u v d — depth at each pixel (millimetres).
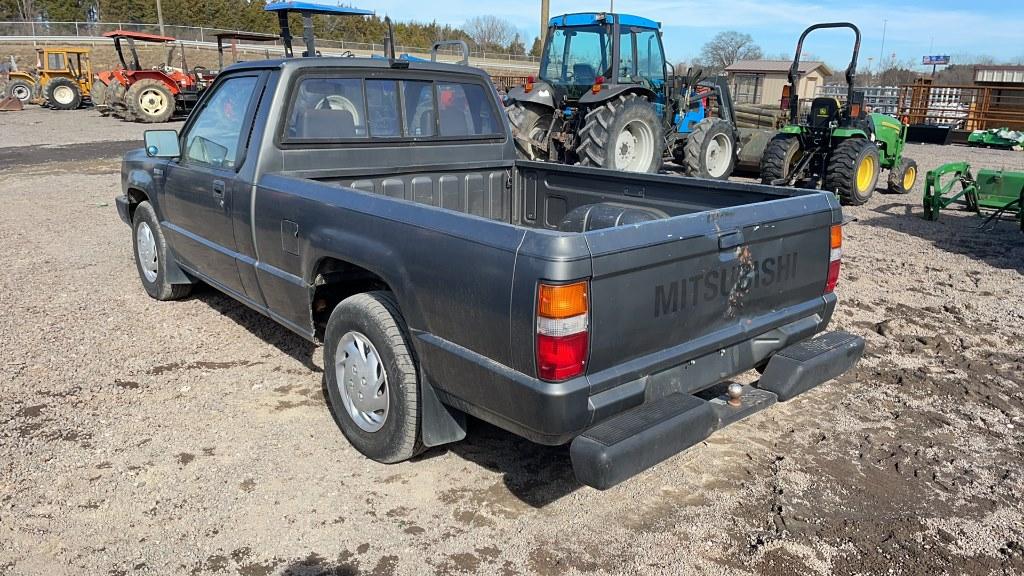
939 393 4176
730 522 2928
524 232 2451
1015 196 8453
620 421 2551
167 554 2670
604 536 2824
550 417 2441
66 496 2998
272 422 3660
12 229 7820
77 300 5469
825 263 3361
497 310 2514
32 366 4242
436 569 2619
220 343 4680
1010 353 4789
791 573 2637
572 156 11117
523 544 2768
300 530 2822
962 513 3033
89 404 3801
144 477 3148
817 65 31438
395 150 4309
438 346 2805
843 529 2902
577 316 2373
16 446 3367
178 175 4617
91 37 51969
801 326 3314
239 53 52156
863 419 3854
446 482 3172
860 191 10250
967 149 17906
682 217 2691
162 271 5230
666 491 3141
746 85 30828
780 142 10383
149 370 4246
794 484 3209
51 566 2594
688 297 2742
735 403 2908
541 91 10688
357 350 3262
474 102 4711
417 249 2824
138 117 20672
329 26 71562
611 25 10242
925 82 21609
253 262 3941
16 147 15172
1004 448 3578
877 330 5172
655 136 10453
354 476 3195
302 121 3934
